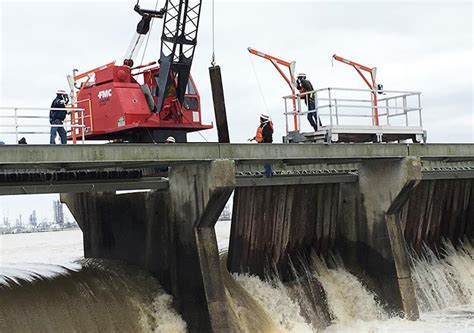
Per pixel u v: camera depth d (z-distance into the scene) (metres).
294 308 31.69
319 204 34.53
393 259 33.22
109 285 28.36
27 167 24.45
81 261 33.44
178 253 28.47
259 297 31.25
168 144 25.31
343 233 35.19
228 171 26.58
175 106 34.69
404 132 35.12
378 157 31.48
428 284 37.53
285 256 33.75
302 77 34.72
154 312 27.98
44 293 26.64
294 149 28.66
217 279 27.41
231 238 32.44
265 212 32.88
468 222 41.56
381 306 33.53
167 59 34.19
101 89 34.00
